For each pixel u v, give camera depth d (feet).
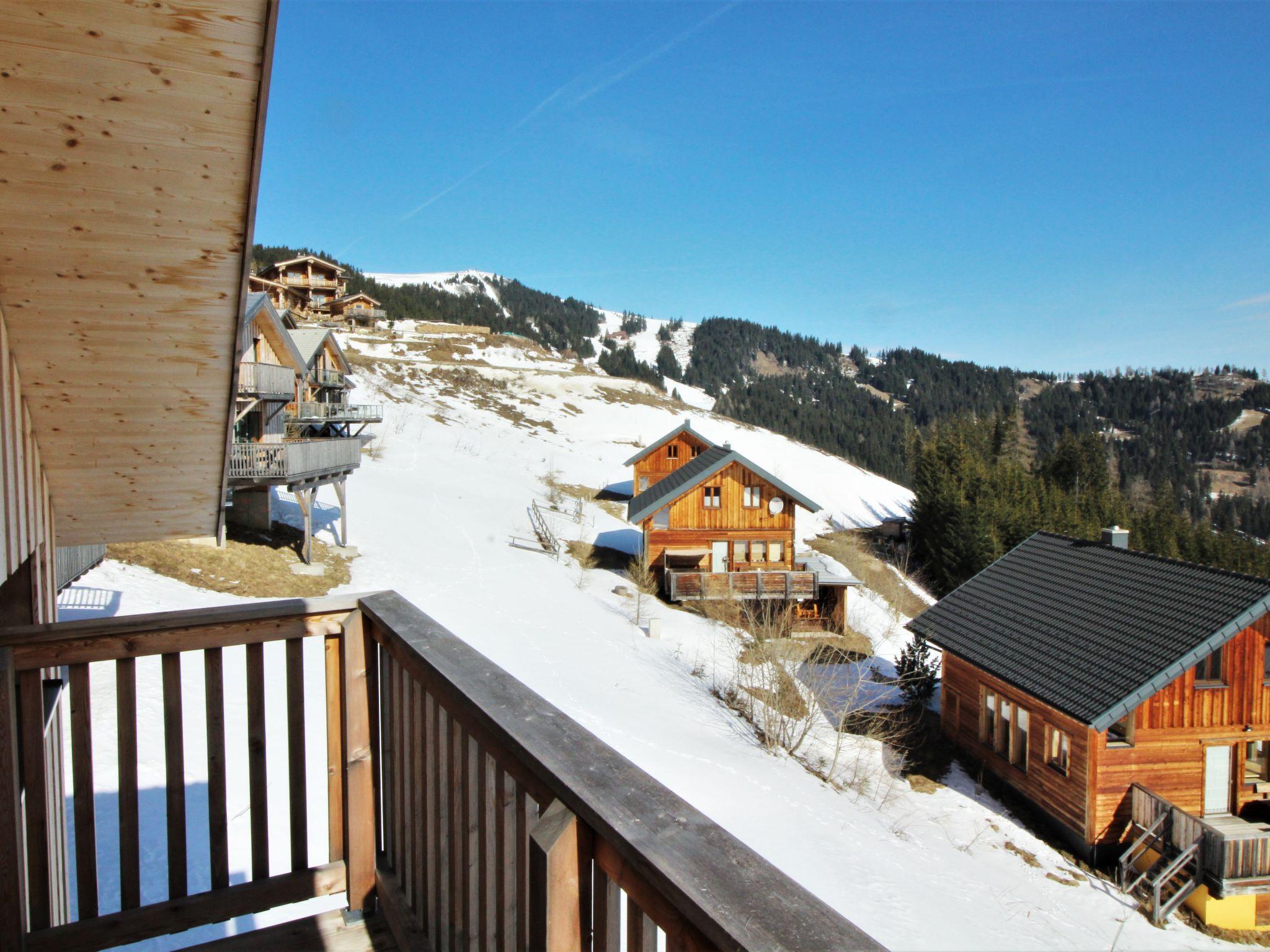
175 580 53.01
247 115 8.13
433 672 7.59
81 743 9.64
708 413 253.65
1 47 7.07
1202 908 37.86
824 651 76.74
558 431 182.91
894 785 48.62
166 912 9.81
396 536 81.10
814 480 175.22
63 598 44.45
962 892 35.45
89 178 8.50
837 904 30.25
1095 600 52.39
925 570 128.47
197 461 13.82
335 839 10.82
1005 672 49.90
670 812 4.68
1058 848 43.88
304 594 58.39
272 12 7.11
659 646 66.39
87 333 10.57
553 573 83.82
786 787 42.16
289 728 10.31
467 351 250.78
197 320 10.73
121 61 7.40
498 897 6.68
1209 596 45.42
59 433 12.45
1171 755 43.32
